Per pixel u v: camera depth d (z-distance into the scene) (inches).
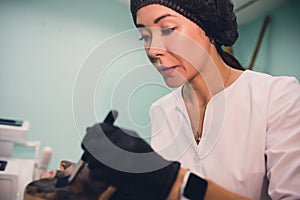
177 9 23.5
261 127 25.8
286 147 23.4
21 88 44.0
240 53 54.5
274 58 56.4
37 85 43.3
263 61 55.7
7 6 47.6
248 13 54.8
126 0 40.8
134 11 24.9
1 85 44.4
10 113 41.9
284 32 57.9
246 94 28.0
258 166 24.9
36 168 25.6
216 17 25.7
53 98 40.9
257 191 24.5
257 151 25.3
